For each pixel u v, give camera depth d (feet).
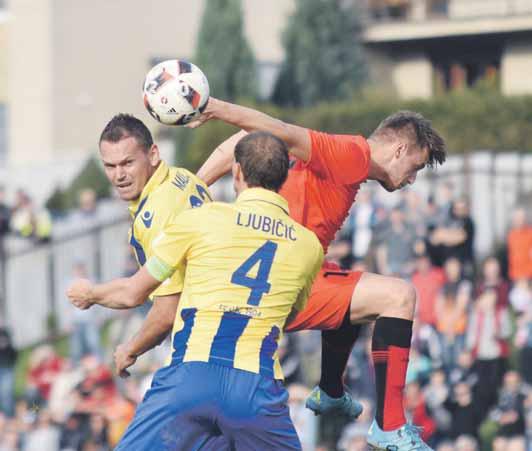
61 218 156.46
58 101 201.87
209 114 46.01
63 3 201.77
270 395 43.24
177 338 43.65
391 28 208.54
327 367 51.96
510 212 143.54
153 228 45.88
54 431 116.16
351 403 53.06
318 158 47.83
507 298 119.03
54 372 125.08
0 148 204.85
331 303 49.06
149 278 44.11
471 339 109.60
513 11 202.69
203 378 42.80
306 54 199.21
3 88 204.85
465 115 167.32
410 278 117.08
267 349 43.55
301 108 197.57
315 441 104.32
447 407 105.50
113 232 153.99
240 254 43.47
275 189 44.70
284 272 43.83
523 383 108.99
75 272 147.23
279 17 219.00
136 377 115.96
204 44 197.98
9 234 154.61
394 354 48.01
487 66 207.62
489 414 106.11
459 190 144.56
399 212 123.03
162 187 46.39
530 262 122.52
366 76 201.98
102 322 134.82
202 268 43.47
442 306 111.24
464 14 208.44
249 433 43.39
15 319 153.28
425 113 171.12
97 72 205.16
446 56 209.56
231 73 196.24
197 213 43.93
